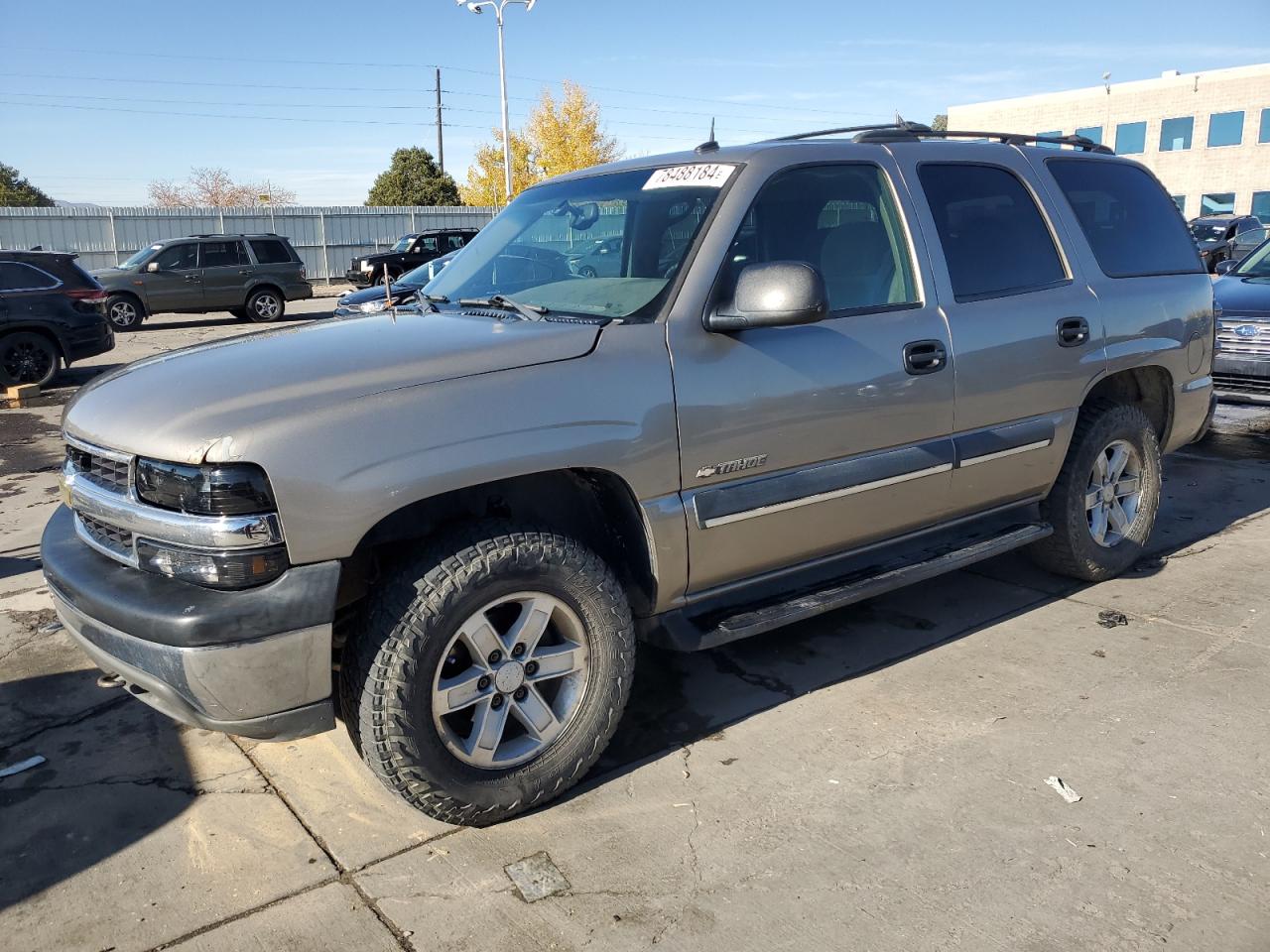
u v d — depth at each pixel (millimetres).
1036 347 3893
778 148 3416
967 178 3916
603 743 2982
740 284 2914
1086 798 2928
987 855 2680
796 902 2516
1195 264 4863
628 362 2885
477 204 49094
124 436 2594
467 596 2641
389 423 2523
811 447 3246
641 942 2393
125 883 2672
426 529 2770
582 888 2598
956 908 2475
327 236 32188
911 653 3967
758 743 3309
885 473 3449
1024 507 4230
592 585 2863
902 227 3613
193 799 3070
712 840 2785
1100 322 4188
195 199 64000
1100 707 3465
